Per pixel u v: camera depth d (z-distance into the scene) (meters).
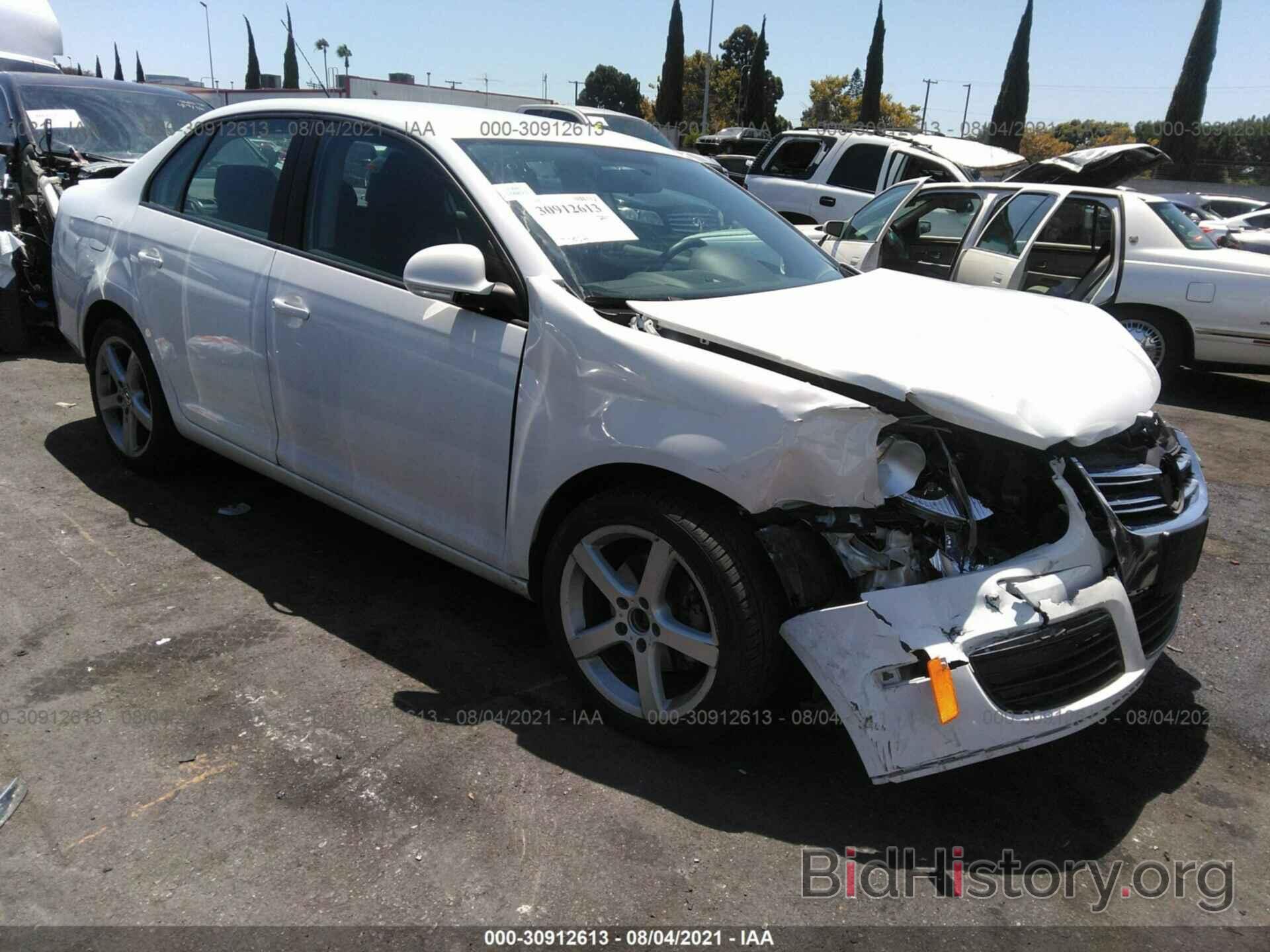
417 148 3.25
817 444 2.31
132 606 3.40
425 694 2.99
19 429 5.11
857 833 2.49
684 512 2.51
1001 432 2.38
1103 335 3.08
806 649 2.38
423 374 3.03
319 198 3.49
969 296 3.40
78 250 4.48
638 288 3.00
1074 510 2.56
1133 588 2.62
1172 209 7.75
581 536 2.74
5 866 2.24
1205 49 40.38
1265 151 37.22
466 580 3.77
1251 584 4.20
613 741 2.80
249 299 3.59
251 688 2.96
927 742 2.28
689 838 2.43
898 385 2.40
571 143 3.57
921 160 10.48
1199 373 8.77
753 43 68.94
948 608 2.32
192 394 3.99
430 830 2.41
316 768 2.62
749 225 3.74
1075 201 7.43
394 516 3.28
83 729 2.72
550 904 2.21
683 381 2.49
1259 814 2.66
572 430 2.69
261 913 2.14
